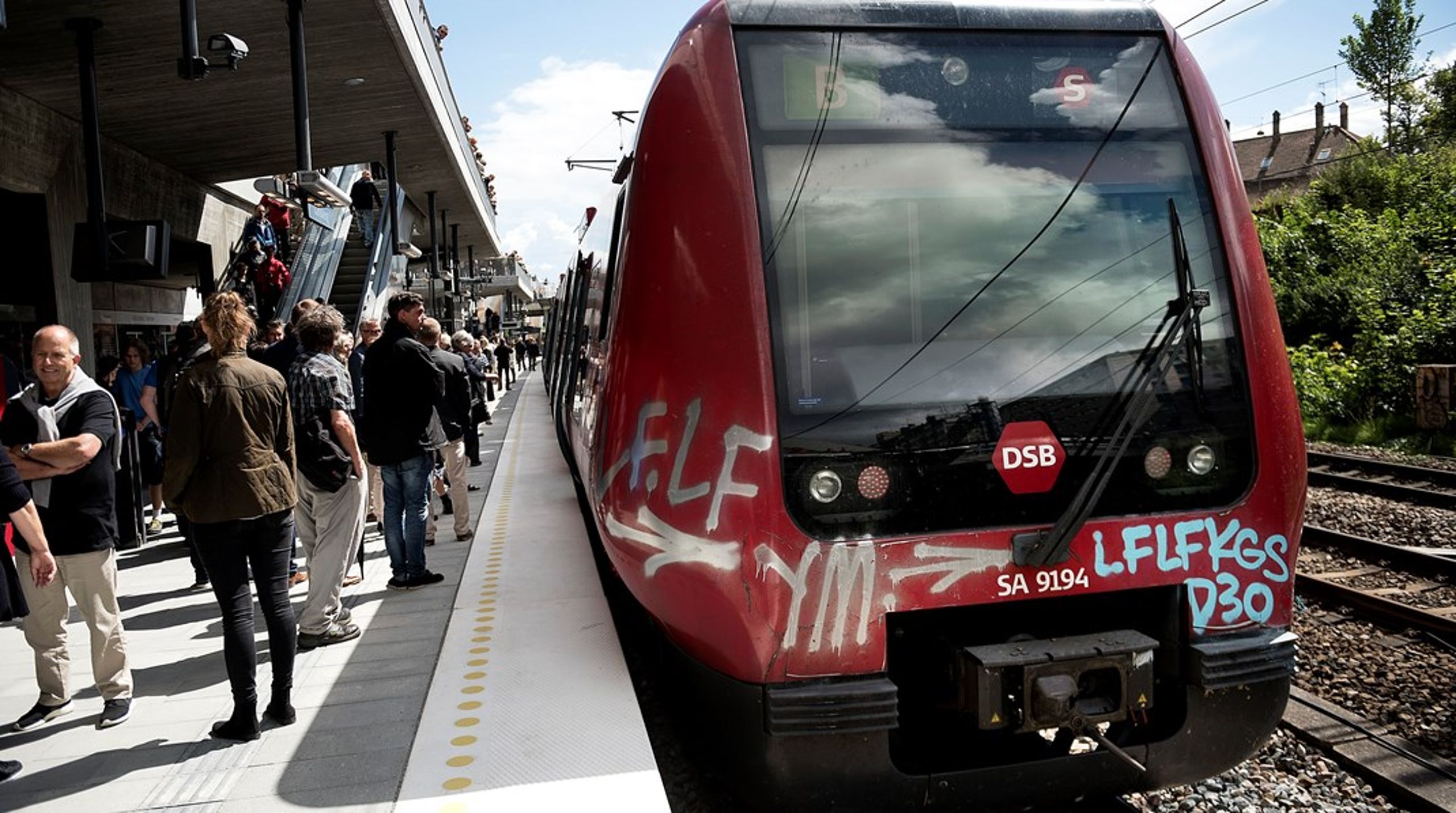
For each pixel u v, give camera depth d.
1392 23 50.03
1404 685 5.08
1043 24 3.66
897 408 3.30
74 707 4.39
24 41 9.10
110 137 12.66
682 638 3.44
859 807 3.30
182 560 7.49
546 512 8.69
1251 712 3.46
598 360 4.44
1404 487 10.04
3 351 9.89
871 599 3.21
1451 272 16.89
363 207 18.88
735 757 3.34
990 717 3.17
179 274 19.05
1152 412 3.42
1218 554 3.42
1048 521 3.34
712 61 3.45
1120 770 3.43
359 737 3.88
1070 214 3.54
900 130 3.49
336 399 5.07
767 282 3.31
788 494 3.21
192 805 3.38
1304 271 20.70
